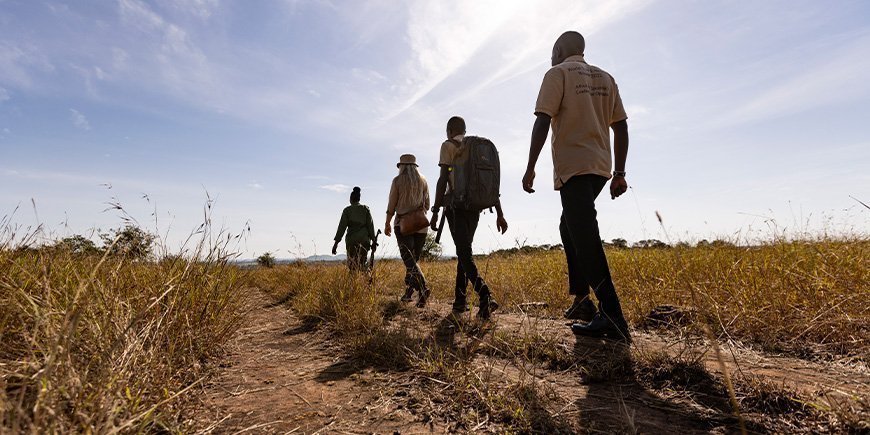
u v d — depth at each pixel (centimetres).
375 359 259
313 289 535
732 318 283
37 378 127
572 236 285
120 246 250
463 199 380
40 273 212
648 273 445
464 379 200
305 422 167
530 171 294
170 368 177
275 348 306
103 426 116
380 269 581
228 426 162
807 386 177
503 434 152
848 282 291
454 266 863
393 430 158
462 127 414
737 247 471
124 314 194
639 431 147
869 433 132
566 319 366
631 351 237
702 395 176
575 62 300
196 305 263
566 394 186
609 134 301
